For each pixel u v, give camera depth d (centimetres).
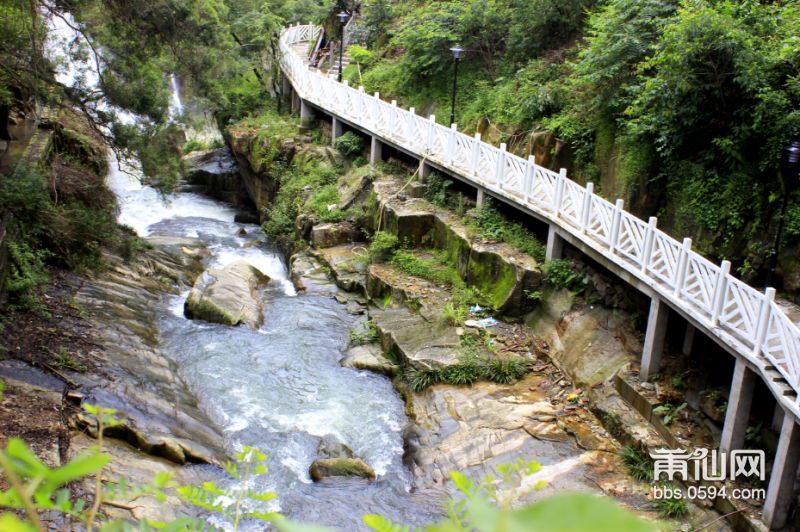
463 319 1451
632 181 1341
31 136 1903
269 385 1319
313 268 1928
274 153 2664
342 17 2650
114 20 1539
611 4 1616
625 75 1445
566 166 1625
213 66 1906
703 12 1127
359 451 1128
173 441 1031
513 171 1504
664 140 1227
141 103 1596
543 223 1549
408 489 1020
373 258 1784
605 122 1502
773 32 1176
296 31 3894
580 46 1803
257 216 2739
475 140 1652
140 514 814
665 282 1063
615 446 1046
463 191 1847
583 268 1352
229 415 1204
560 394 1199
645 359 1109
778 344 881
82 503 100
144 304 1605
